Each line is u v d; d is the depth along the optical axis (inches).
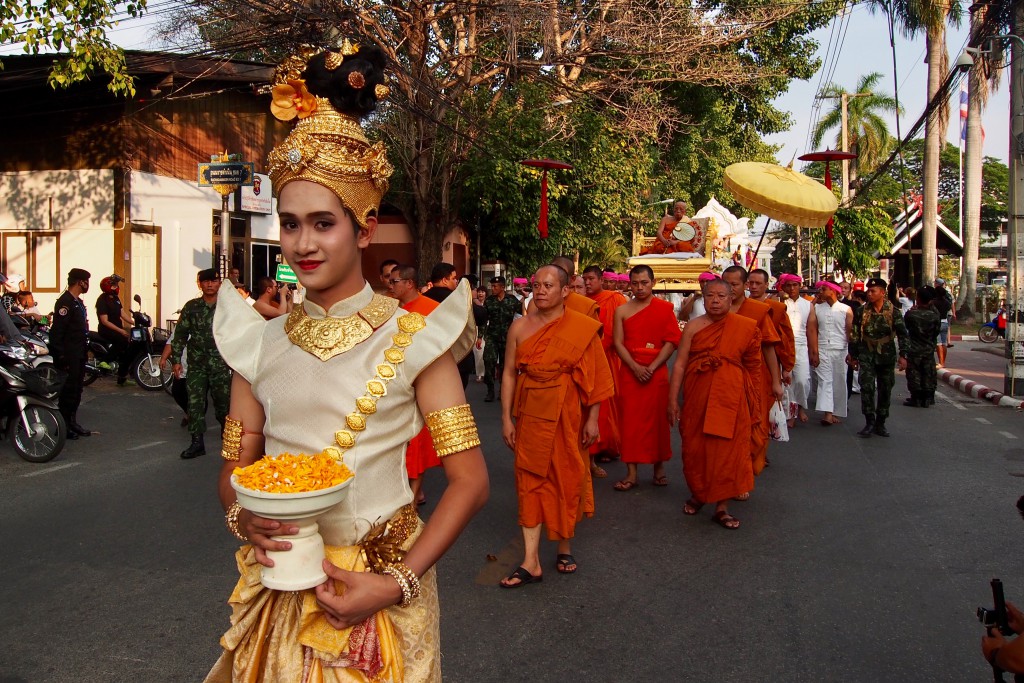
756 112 1190.9
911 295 821.2
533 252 838.5
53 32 327.3
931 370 472.4
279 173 70.8
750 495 268.4
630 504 257.6
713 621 167.6
